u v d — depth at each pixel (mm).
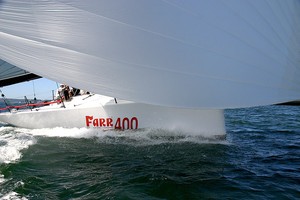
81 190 4148
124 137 7258
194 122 6848
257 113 14469
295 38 4566
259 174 4766
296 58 4551
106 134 7527
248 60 4102
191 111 6828
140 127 7223
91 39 3984
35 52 4277
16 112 9336
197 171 4855
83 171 4926
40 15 3900
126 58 4090
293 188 4230
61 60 4242
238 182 4422
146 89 4273
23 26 4035
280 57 4336
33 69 4523
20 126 9102
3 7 3934
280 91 4328
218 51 4004
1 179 4578
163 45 3984
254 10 4055
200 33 3939
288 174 4777
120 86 4293
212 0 3840
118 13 3828
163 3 3793
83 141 7051
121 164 5250
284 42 4395
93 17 3846
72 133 7812
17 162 5414
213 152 5969
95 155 5848
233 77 4109
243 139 7348
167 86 4211
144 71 4156
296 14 4590
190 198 3895
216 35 3959
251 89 4164
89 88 4395
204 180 4477
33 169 5043
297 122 10555
